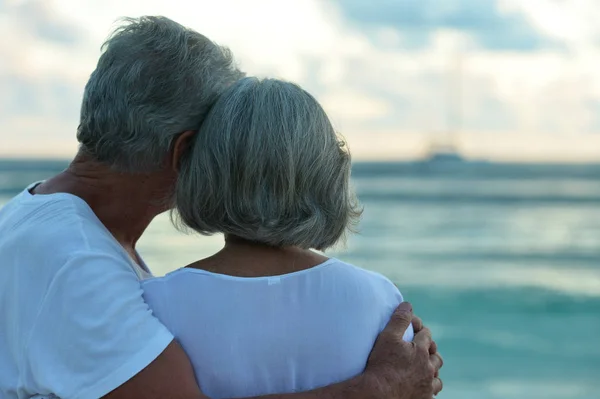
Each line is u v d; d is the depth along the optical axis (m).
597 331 15.33
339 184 1.57
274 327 1.51
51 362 1.47
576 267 22.94
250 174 1.49
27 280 1.54
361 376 1.53
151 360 1.44
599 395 10.64
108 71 1.65
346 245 1.67
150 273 2.02
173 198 1.76
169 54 1.63
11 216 1.66
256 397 1.46
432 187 52.50
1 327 1.58
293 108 1.52
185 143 1.66
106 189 1.74
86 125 1.69
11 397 1.55
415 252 25.83
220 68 1.69
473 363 12.81
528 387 11.16
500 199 42.91
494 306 18.14
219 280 1.52
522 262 23.98
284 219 1.51
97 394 1.43
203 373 1.48
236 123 1.51
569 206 39.66
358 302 1.57
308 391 1.49
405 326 1.61
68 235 1.56
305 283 1.55
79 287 1.48
